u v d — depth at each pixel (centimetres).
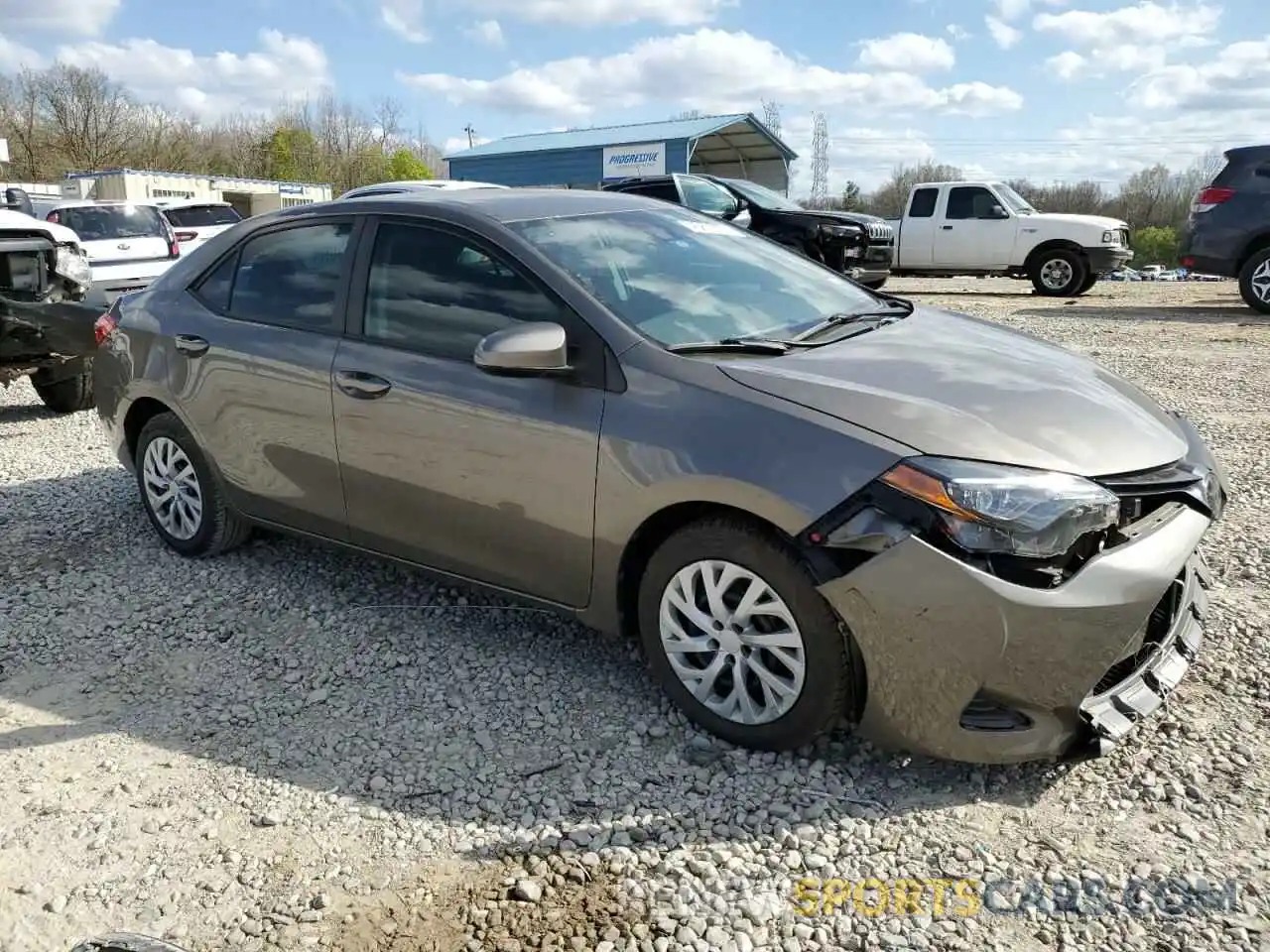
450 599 418
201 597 427
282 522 420
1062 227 1529
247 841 272
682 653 312
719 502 287
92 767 308
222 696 349
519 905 245
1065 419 290
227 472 430
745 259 401
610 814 278
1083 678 265
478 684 351
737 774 294
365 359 369
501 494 336
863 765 297
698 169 3238
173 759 312
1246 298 1224
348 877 257
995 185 1606
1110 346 990
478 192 402
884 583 265
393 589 429
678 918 240
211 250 446
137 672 367
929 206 1628
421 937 236
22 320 671
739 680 300
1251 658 344
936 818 272
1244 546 444
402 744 316
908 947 229
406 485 362
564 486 319
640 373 309
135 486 582
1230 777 281
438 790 292
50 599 429
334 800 288
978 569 258
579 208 391
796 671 286
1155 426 307
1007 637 258
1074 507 260
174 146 5872
